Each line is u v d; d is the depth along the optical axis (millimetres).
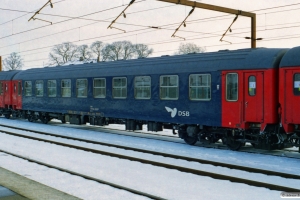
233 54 13305
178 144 15375
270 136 12422
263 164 10914
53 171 9672
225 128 13664
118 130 21938
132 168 10203
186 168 9734
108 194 7496
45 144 14984
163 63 15875
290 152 13375
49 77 23562
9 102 28516
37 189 7172
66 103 22000
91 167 10352
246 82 12727
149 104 16359
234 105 13016
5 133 18984
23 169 9930
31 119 26984
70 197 6625
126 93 17641
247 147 14602
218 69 13508
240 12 18484
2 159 11422
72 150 13383
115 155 12055
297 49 11594
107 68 18969
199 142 15977
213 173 9094
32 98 25500
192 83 14500
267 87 12133
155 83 16047
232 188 7980
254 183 8219
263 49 12781
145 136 18562
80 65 21375
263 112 12234
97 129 22453
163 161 11406
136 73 17016
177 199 7160
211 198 7215
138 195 7387
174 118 15227
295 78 11469
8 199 6465
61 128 22734
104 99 19031
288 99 11641
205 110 13977
